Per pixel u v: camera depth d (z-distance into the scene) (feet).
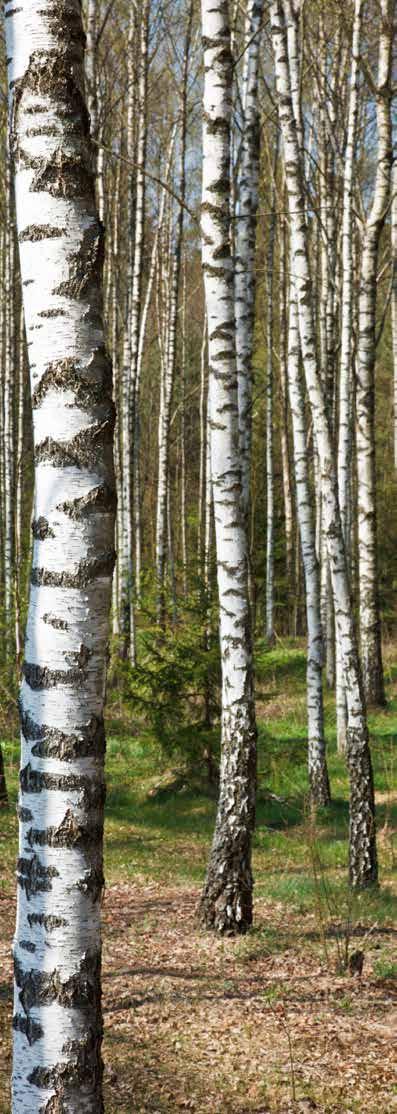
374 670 61.16
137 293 65.98
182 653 44.55
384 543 104.01
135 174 65.51
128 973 22.27
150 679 44.73
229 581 24.97
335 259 67.72
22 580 55.72
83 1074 9.90
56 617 10.17
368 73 45.39
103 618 10.39
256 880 32.53
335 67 63.16
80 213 10.42
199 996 20.62
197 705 46.24
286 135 32.35
